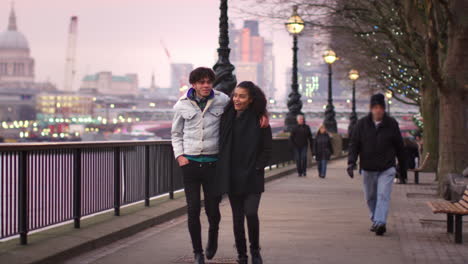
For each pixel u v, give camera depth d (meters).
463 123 14.30
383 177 9.14
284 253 7.74
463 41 13.96
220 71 16.34
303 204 13.57
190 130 6.64
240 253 6.64
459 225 8.53
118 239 8.66
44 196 7.71
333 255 7.62
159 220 10.34
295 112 30.16
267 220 10.91
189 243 8.41
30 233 8.16
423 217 11.40
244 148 6.38
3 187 6.79
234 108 6.48
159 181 12.03
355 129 9.30
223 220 10.80
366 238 8.94
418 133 29.31
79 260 7.17
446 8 13.79
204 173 6.64
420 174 24.33
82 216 8.80
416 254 7.69
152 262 7.10
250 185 6.37
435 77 14.01
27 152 7.27
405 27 16.84
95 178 9.22
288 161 28.38
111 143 9.62
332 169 28.41
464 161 14.36
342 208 12.82
